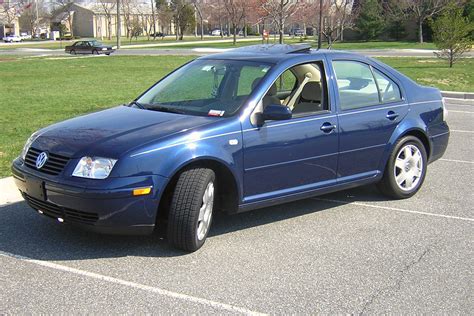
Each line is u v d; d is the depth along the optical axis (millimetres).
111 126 4738
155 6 99500
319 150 5355
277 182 5137
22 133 9289
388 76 6195
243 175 4859
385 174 6109
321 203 6156
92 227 4309
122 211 4230
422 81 18859
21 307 3695
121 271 4266
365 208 6008
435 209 6012
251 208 5059
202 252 4672
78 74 22641
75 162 4312
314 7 30984
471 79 19672
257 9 32719
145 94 5781
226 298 3877
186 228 4469
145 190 4262
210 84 5449
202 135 4574
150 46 54656
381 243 4992
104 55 38656
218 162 4637
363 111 5742
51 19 103188
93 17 105375
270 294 3953
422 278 4277
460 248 4906
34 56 38875
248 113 4895
